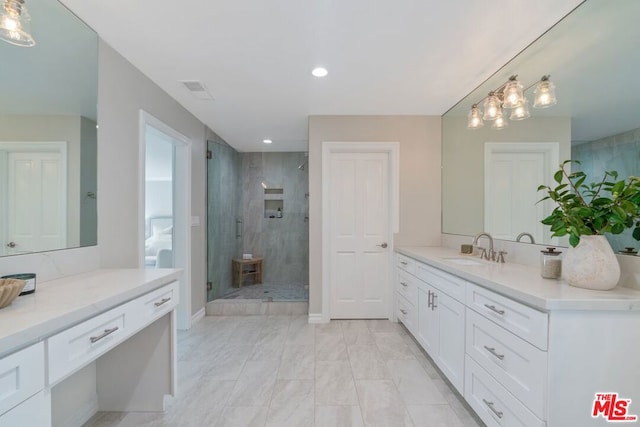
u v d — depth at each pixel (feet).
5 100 4.08
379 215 10.73
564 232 4.16
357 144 10.30
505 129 7.11
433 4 4.82
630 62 4.29
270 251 17.15
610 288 3.94
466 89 8.21
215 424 5.23
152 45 5.98
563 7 4.88
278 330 9.64
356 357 7.77
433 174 10.42
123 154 6.40
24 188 4.31
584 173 5.03
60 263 4.85
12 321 2.81
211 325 10.12
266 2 4.76
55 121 4.80
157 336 5.62
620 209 3.82
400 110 9.89
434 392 6.21
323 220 10.31
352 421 5.29
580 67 5.07
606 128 4.63
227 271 14.42
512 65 6.68
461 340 5.67
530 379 3.84
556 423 3.56
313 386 6.42
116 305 3.96
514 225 6.79
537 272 5.44
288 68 6.97
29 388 2.73
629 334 3.56
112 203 6.05
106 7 4.85
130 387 5.62
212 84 7.78
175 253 9.84
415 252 8.61
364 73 7.24
